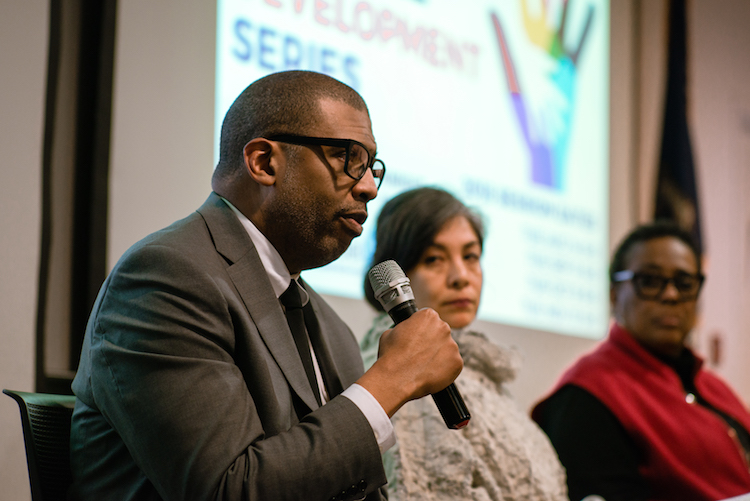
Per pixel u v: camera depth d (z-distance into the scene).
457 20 4.53
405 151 4.15
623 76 5.56
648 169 5.58
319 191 1.97
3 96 3.03
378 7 4.16
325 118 1.99
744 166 6.23
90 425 1.86
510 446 2.74
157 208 3.34
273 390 1.84
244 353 1.84
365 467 1.70
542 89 4.94
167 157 3.39
